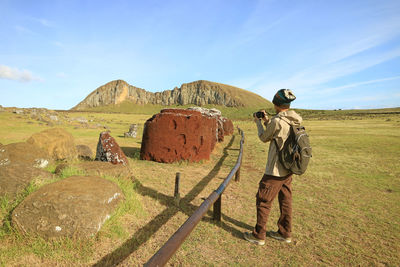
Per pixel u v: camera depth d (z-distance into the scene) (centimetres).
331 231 367
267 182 300
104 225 293
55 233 264
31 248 253
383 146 1455
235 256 284
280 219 330
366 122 4653
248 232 328
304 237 343
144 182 531
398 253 310
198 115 836
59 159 693
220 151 1219
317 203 495
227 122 2264
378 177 738
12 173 342
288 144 273
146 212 373
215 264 265
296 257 290
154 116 849
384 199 537
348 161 991
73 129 2200
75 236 266
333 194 563
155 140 796
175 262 264
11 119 2309
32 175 358
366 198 540
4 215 290
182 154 806
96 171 459
